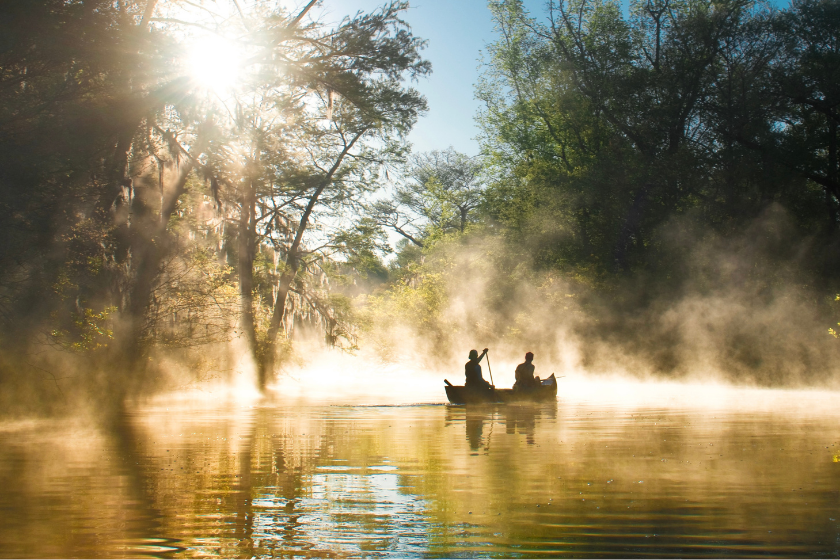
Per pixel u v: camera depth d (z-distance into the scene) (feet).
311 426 31.40
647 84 98.02
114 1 37.68
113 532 12.36
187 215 67.00
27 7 31.73
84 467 19.25
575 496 15.14
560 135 118.52
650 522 12.87
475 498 15.02
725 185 94.79
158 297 55.77
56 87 35.50
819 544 11.39
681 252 99.09
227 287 63.05
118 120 38.60
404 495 15.33
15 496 15.33
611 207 102.27
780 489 15.76
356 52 47.03
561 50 111.96
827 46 90.79
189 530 12.49
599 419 34.24
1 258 33.68
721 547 11.25
